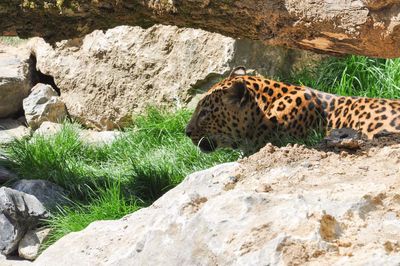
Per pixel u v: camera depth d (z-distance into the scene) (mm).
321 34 14547
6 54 27922
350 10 13914
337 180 11602
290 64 23938
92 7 15977
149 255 11023
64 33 16688
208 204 10883
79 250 12797
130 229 12773
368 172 11812
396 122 17094
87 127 26250
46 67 26641
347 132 15328
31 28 16703
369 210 10617
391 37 13898
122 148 22016
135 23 16359
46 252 13219
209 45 23969
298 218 10227
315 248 9812
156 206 12961
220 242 10328
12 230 17750
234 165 12539
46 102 25734
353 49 14625
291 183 11617
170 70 24625
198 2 15141
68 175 20266
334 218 10305
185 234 10766
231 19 15219
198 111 19688
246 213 10539
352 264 9492
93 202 18328
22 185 19422
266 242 10055
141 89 25141
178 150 20500
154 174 19359
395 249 9820
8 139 24328
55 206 18688
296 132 18672
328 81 22703
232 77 19844
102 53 25656
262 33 15258
